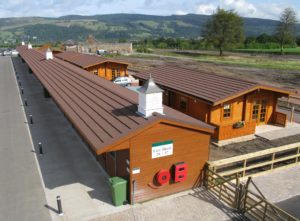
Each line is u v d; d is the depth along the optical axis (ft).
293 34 310.04
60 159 51.67
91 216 36.09
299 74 160.66
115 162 41.52
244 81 66.54
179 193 40.96
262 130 67.82
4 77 143.95
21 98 98.43
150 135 36.55
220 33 286.05
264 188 43.29
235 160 44.11
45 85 69.82
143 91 38.55
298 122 74.64
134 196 37.88
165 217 35.83
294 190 42.78
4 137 63.05
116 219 35.45
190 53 318.45
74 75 76.28
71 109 48.21
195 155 40.93
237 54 307.58
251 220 35.29
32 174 46.65
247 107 66.54
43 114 79.30
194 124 38.93
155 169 38.27
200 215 36.27
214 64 211.41
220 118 63.62
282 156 54.44
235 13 284.20
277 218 35.09
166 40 440.45
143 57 266.57
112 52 305.12
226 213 36.70
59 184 43.52
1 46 415.03
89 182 43.86
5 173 47.26
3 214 37.11
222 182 39.55
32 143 59.11
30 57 142.92
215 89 65.67
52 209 37.68
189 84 73.26
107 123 39.52
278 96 70.03
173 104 75.72
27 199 40.01
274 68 187.32
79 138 61.21
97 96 53.21
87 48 313.32
